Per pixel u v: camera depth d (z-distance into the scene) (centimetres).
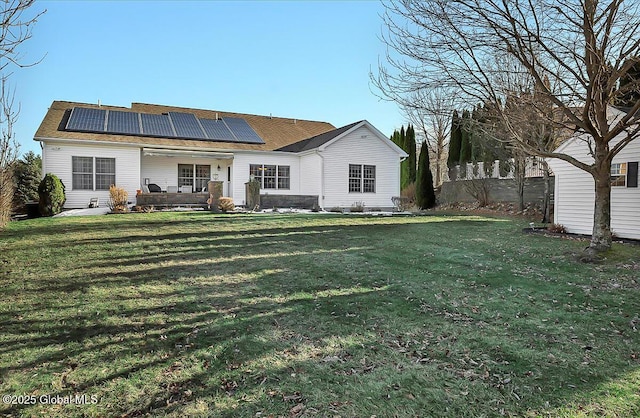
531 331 391
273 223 1210
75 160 1616
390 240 938
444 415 250
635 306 466
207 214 1423
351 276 593
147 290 508
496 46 701
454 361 326
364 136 1997
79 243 812
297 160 2067
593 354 339
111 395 271
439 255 760
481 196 2133
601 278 596
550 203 1609
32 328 382
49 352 333
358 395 272
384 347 351
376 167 2033
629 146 990
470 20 682
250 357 328
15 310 429
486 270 643
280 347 348
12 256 688
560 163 1172
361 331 386
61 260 664
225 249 784
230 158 1956
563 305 471
